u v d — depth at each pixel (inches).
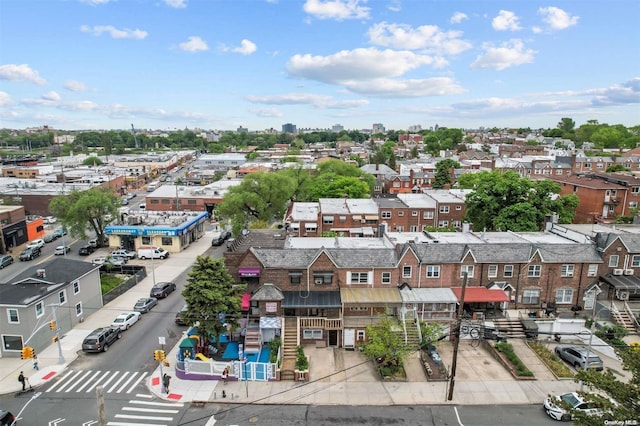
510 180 2628.0
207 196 4192.9
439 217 3238.2
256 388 1387.8
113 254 2773.1
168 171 7805.1
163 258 2827.3
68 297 1781.5
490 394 1358.3
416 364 1536.7
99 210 2967.5
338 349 1646.2
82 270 1903.3
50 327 1572.3
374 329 1539.1
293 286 1743.4
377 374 1470.2
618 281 1844.2
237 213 3029.0
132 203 4867.1
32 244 2997.0
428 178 5039.4
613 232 2118.6
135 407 1282.0
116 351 1620.3
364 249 1790.1
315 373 1475.1
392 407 1293.1
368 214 2876.5
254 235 2169.0
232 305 1525.6
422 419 1234.0
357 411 1270.9
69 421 1208.2
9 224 2977.4
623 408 829.2
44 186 4453.7
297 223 2869.1
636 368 842.8
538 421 1230.3
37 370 1475.1
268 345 1620.3
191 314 1480.1
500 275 1825.8
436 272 1785.2
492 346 1603.1
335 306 1633.9
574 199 2802.7
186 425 1200.8
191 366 1435.8
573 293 1875.0
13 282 1740.9
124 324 1775.3
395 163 6825.8
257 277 1759.4
